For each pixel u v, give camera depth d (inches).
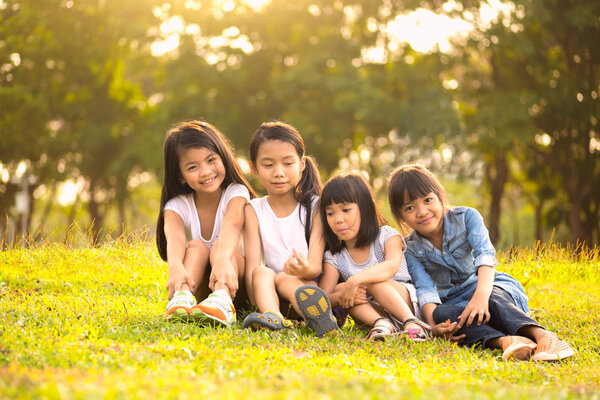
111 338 144.0
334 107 920.3
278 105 1005.2
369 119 887.7
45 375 104.0
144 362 118.3
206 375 112.4
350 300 173.6
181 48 981.8
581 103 847.7
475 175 1025.5
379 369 130.0
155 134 965.2
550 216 976.9
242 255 189.9
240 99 1014.4
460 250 187.2
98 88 1046.4
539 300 240.2
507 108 844.6
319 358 135.0
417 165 189.9
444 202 188.7
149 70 1082.7
